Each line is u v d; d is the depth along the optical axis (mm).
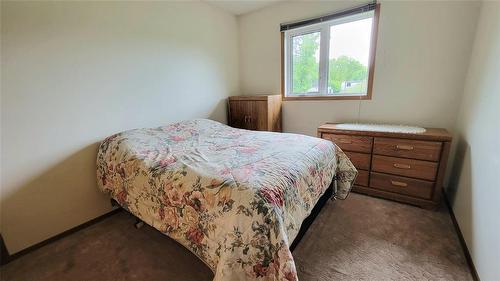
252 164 1324
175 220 1261
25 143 1509
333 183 1933
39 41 1509
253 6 2857
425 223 1760
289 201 1137
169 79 2395
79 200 1820
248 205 988
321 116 2807
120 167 1616
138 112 2154
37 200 1599
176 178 1277
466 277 1264
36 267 1444
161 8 2236
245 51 3221
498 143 1167
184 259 1477
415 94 2225
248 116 2955
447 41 2004
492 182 1188
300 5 2654
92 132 1844
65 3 1605
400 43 2193
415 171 1956
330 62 2676
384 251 1475
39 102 1544
